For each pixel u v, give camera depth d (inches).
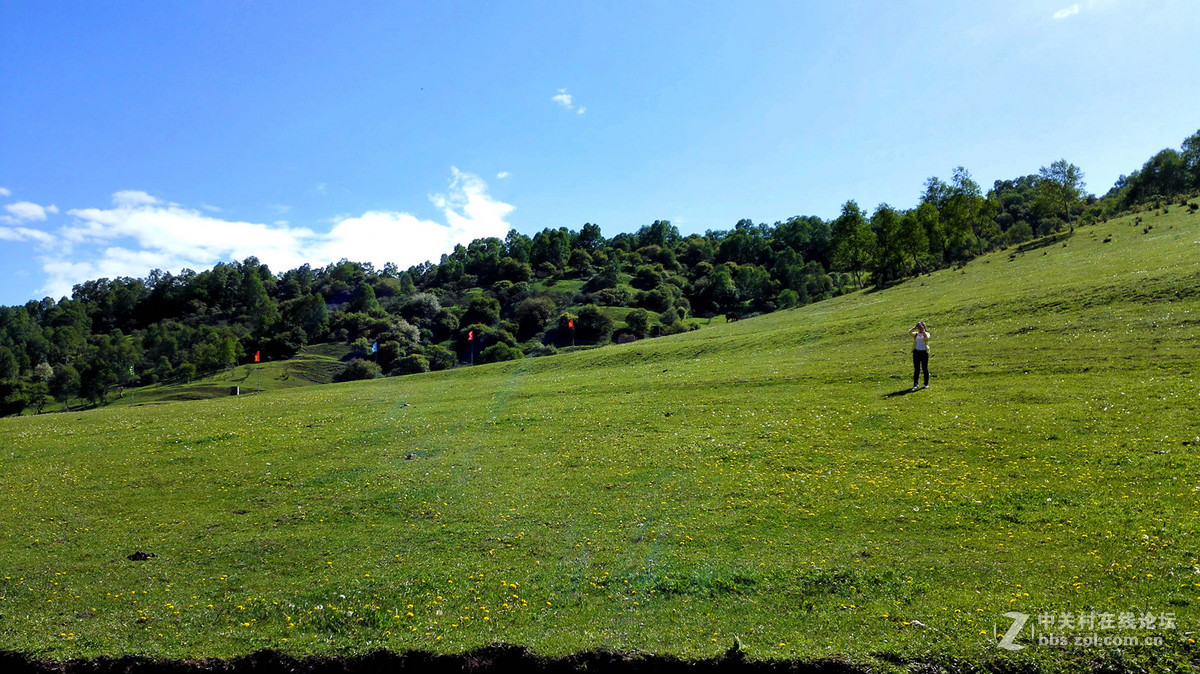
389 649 532.7
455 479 933.2
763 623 527.8
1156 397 949.8
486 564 664.4
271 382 5315.0
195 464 1093.1
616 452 1001.5
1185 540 556.7
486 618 568.4
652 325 6008.9
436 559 684.7
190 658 541.0
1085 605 490.9
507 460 1010.1
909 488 750.5
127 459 1146.7
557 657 510.3
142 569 708.0
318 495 906.7
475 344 6038.4
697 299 7701.8
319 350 6422.2
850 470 831.7
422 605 595.8
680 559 639.1
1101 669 435.5
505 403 1509.6
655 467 917.2
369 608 594.6
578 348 5536.4
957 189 4306.1
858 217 4448.8
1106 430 850.1
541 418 1288.1
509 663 519.8
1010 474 757.3
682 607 561.0
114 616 612.1
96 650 557.6
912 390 1200.2
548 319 6501.0
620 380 1670.8
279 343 6299.2
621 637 525.3
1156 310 1449.3
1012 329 1562.5
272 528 802.2
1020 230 4510.3
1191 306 1407.5
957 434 914.7
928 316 1923.0
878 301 2787.9
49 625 601.6
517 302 7258.9
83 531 821.9
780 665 475.5
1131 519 609.0
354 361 5565.9
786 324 2470.5
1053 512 647.1
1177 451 745.6
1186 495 639.1
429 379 2311.8
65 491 982.4
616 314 6540.4
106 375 5315.0
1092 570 536.1
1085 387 1058.7
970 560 578.2
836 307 2982.3
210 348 5772.6
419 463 1027.9
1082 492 681.0
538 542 706.2
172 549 756.6
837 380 1368.1
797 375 1453.0
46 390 5147.6
